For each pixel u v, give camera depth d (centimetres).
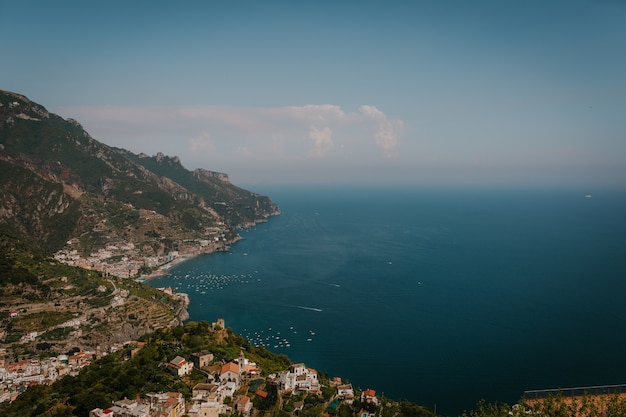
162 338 16975
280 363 17812
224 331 18250
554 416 9300
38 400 12619
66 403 11650
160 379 12825
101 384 12294
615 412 8994
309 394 14725
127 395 11725
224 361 15025
